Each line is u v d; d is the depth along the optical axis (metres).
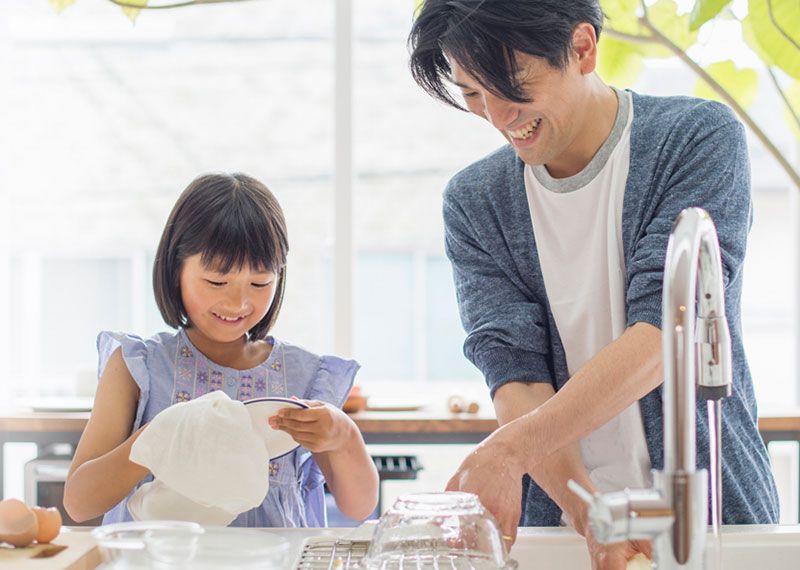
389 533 1.00
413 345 3.89
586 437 1.42
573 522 1.23
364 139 3.76
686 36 2.07
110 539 1.02
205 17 3.63
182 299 1.46
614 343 1.21
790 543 1.17
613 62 2.15
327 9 3.64
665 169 1.34
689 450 0.81
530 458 1.16
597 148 1.37
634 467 1.38
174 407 1.19
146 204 3.73
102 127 3.69
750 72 2.17
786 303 4.04
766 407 3.06
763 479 1.40
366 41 3.73
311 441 1.25
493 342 1.43
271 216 1.43
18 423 2.70
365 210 3.80
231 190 1.42
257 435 1.19
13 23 3.62
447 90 1.29
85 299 3.79
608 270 1.39
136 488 1.37
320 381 1.53
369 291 3.85
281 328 3.63
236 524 1.38
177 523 1.04
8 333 3.54
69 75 3.66
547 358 1.48
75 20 3.63
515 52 1.17
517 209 1.46
